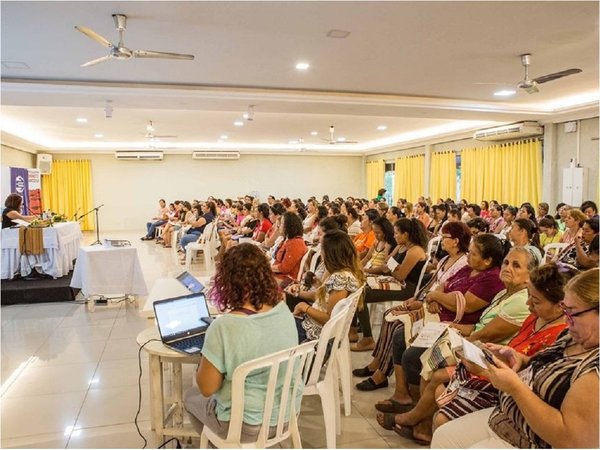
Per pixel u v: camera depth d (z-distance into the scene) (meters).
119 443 2.33
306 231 7.33
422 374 2.24
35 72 4.83
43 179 12.83
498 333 2.04
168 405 2.70
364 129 9.89
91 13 3.24
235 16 3.30
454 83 5.42
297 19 3.37
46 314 4.73
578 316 1.32
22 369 3.29
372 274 3.94
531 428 1.33
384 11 3.22
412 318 2.64
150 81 5.27
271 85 5.50
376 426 2.49
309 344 1.70
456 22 3.45
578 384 1.23
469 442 1.66
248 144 12.82
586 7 3.17
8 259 5.49
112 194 13.41
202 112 7.55
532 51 4.19
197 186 13.86
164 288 2.81
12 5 3.08
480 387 1.87
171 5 3.11
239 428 1.59
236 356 1.57
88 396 2.86
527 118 7.39
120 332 4.13
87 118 8.07
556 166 7.73
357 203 9.36
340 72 4.90
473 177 9.63
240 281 1.63
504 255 2.46
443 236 2.89
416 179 11.66
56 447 2.30
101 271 4.93
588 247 3.87
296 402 1.77
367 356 3.45
